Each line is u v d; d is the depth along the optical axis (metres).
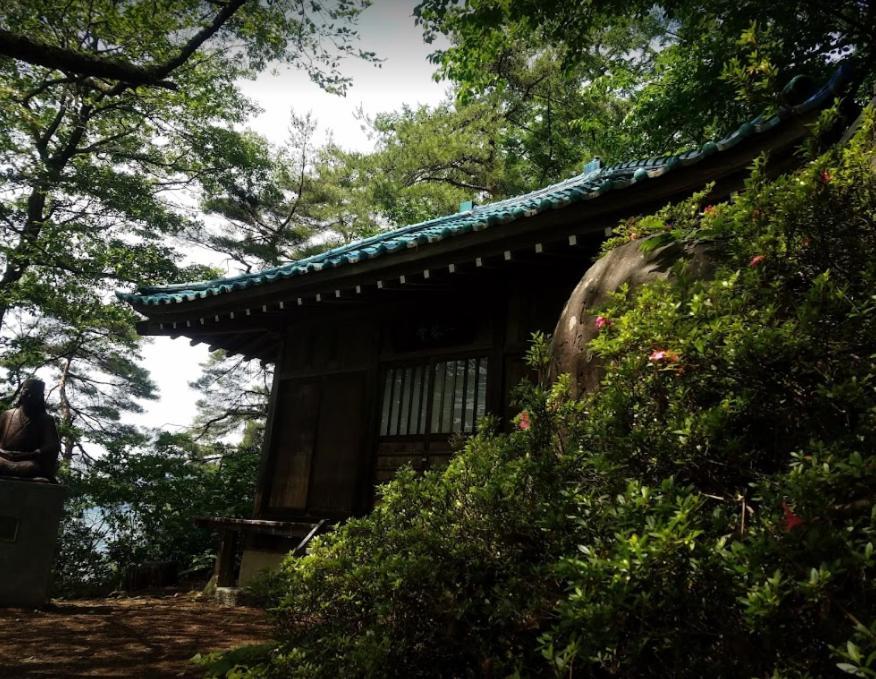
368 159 20.84
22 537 6.59
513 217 5.05
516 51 18.59
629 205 4.59
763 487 1.71
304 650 2.73
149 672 4.07
